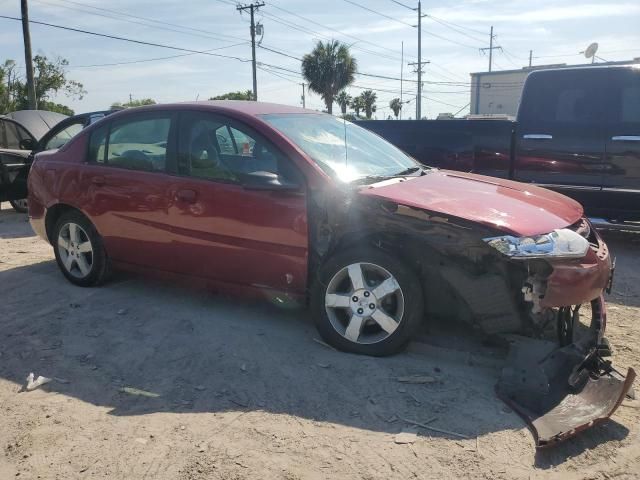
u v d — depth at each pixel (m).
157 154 4.71
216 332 4.38
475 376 3.71
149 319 4.62
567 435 2.97
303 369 3.80
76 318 4.64
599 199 7.02
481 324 3.69
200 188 4.40
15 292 5.26
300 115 4.87
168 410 3.34
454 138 7.64
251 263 4.28
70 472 2.79
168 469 2.81
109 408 3.37
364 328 4.05
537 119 7.19
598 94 6.86
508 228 3.53
